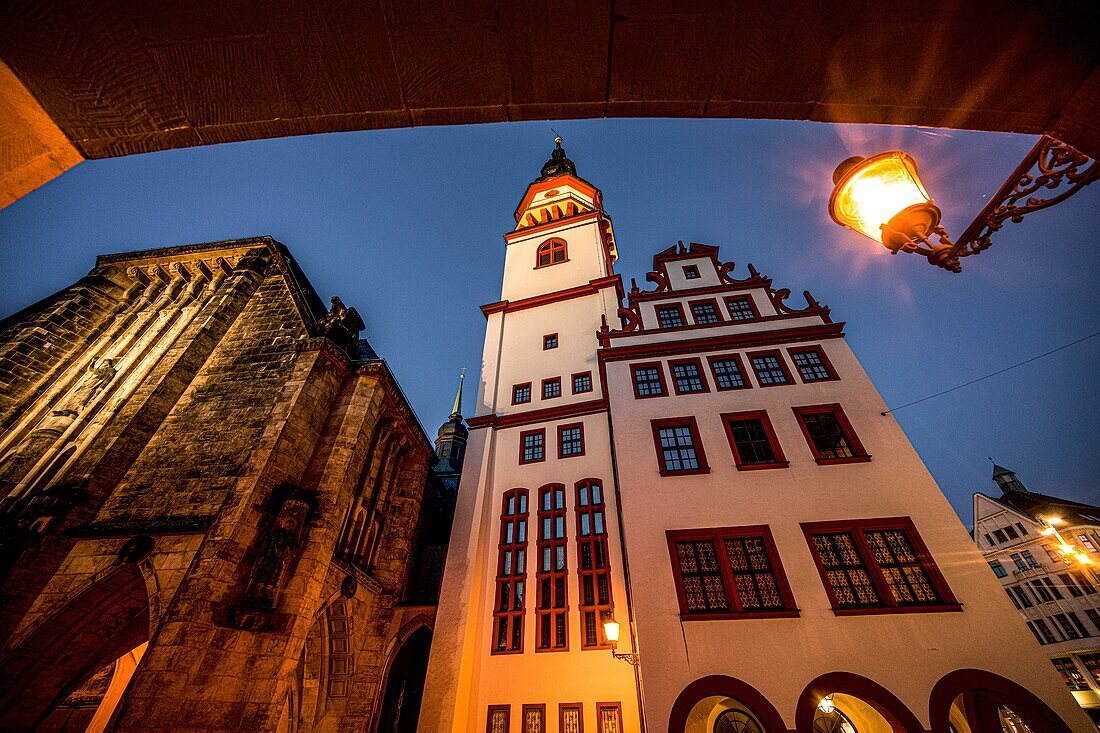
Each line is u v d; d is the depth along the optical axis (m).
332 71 2.49
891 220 3.64
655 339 19.31
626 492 14.88
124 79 2.34
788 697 10.87
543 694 14.59
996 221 3.56
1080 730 9.55
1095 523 41.12
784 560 12.88
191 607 10.70
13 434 15.72
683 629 12.09
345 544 15.96
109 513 13.77
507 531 18.91
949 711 11.23
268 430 14.34
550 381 24.00
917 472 13.84
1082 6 2.05
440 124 2.83
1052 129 2.51
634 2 2.31
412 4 2.27
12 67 2.20
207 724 9.91
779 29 2.36
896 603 11.88
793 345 17.61
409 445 21.34
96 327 19.61
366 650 16.38
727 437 15.66
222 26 2.27
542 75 2.59
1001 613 11.31
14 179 2.36
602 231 35.62
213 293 21.27
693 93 2.67
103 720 15.78
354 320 19.72
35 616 12.01
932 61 2.36
